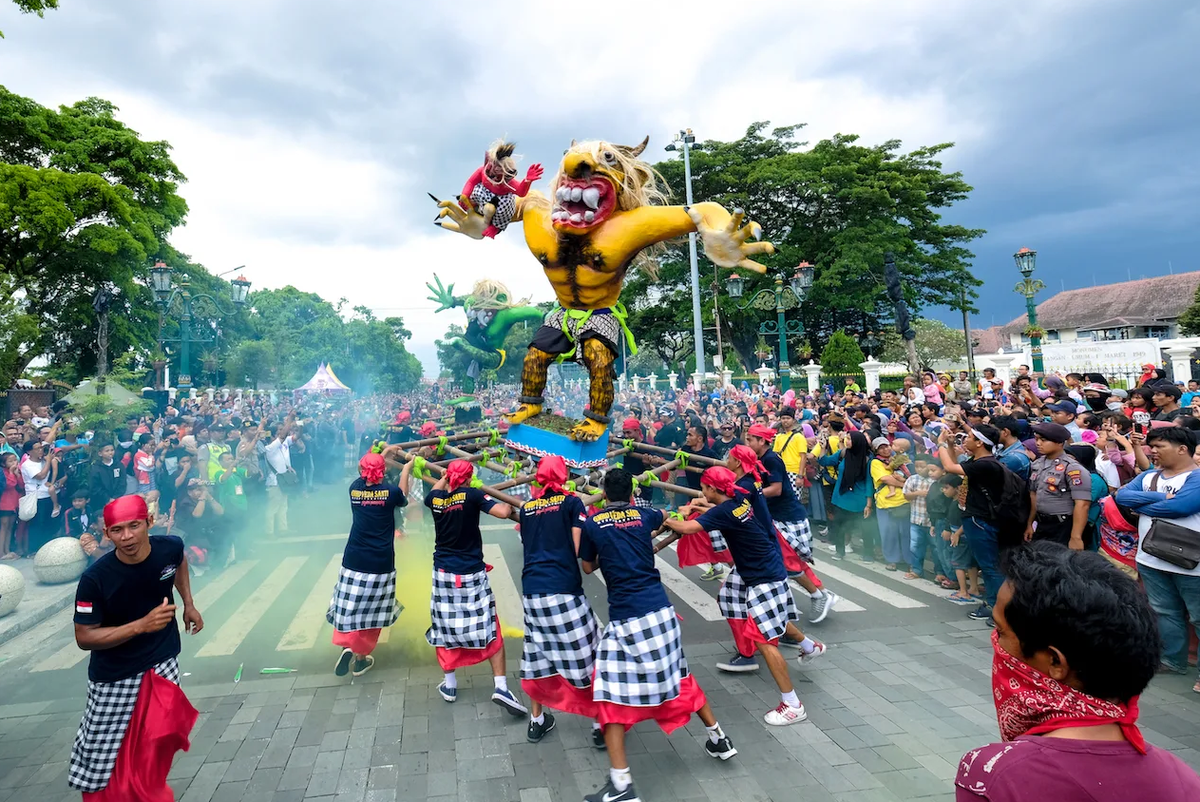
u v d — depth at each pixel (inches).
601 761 166.1
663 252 228.5
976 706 189.2
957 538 280.2
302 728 183.5
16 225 848.3
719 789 152.4
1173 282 1999.3
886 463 338.3
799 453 401.4
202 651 240.4
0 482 362.9
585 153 200.2
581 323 211.3
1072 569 58.2
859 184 1283.2
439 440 238.2
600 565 161.8
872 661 223.5
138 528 131.0
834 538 393.7
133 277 1075.9
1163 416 277.1
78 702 205.9
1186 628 200.7
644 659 149.3
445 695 198.5
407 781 157.6
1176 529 190.5
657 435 439.2
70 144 991.6
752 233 192.9
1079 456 246.5
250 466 416.8
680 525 183.2
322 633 258.2
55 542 324.2
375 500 210.8
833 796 148.6
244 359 1763.0
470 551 194.5
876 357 1633.9
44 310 1077.1
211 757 168.2
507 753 170.2
